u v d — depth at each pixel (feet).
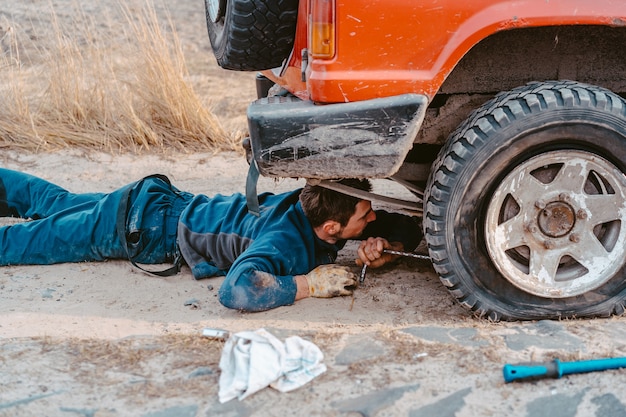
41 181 16.85
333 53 11.16
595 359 10.89
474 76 12.38
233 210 14.73
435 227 11.91
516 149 11.60
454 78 12.36
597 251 12.10
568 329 12.00
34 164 21.49
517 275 12.06
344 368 11.05
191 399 10.48
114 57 28.12
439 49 11.20
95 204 16.05
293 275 13.60
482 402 10.21
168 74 23.16
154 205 15.25
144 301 13.83
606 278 12.11
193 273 14.65
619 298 12.28
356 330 12.23
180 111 22.95
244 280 12.82
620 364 10.66
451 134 12.14
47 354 11.68
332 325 12.53
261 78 15.56
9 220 17.93
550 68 12.48
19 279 14.88
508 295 12.27
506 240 11.96
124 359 11.51
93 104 23.45
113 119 23.20
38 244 15.34
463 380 10.67
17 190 16.81
